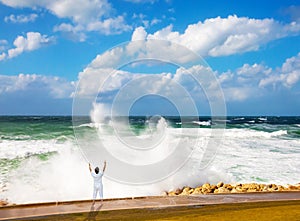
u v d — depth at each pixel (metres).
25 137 25.94
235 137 30.58
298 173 17.00
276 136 32.38
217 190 13.59
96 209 8.73
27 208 8.78
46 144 22.22
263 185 13.89
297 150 23.27
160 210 8.65
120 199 9.84
